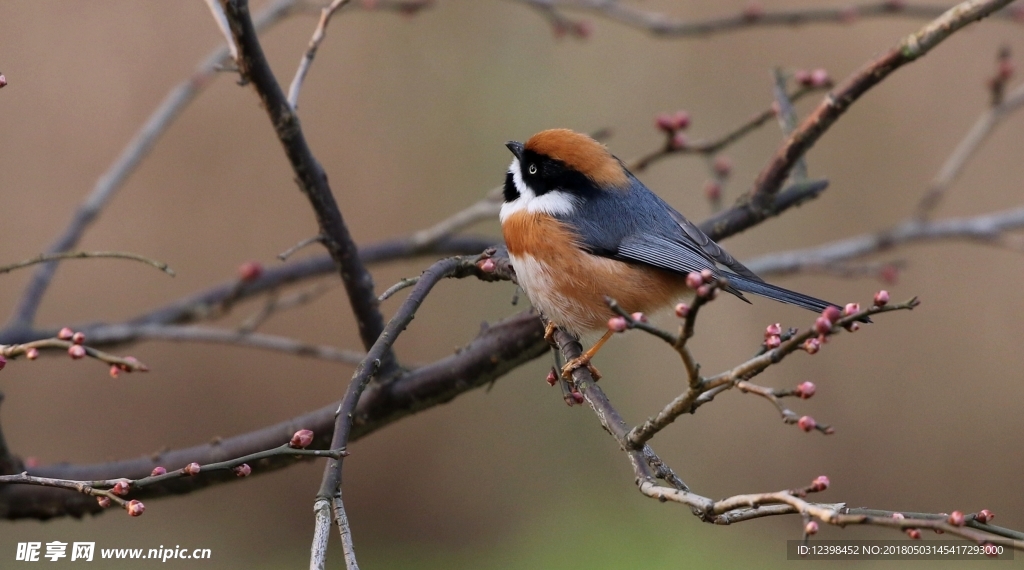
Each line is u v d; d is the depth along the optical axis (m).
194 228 14.44
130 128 14.05
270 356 14.94
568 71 14.33
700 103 14.33
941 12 9.50
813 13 9.55
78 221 8.62
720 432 14.39
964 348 14.50
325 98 14.56
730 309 14.52
